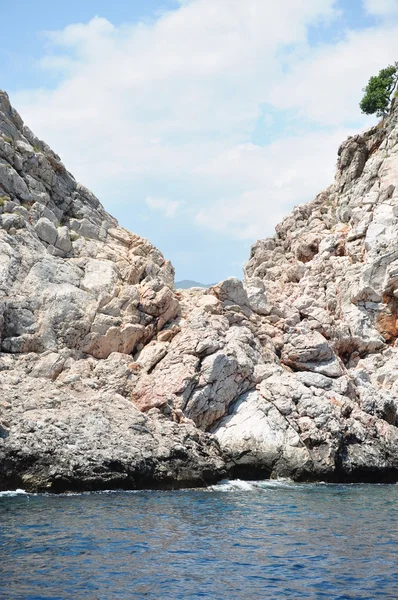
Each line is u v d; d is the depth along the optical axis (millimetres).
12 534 21797
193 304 45281
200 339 40469
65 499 28047
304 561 20016
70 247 44906
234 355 40062
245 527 24344
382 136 64062
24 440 30109
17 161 45562
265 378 40438
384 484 37250
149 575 18344
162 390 37469
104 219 49500
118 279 43969
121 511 26078
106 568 18734
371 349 51000
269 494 31719
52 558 19406
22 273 40406
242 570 19062
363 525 25094
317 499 30734
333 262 56812
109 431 32438
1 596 16281
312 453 36594
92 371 38469
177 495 30500
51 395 34344
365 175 62312
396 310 52281
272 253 65562
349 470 37094
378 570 19203
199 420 37594
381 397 42438
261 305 47562
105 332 40156
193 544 21672
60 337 38844
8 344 37594
